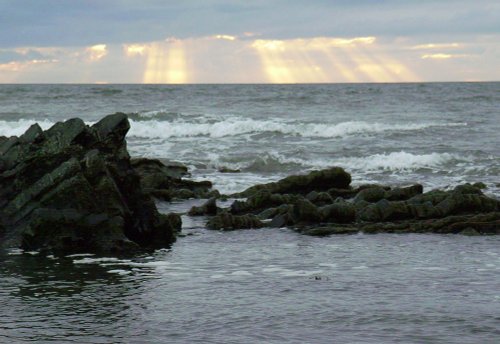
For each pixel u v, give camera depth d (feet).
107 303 46.16
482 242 67.10
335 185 94.27
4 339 39.14
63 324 41.75
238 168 123.34
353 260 59.52
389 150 139.03
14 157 70.08
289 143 150.82
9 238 64.34
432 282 51.72
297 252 62.85
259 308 44.98
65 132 68.80
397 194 84.48
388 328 40.93
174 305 45.70
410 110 227.20
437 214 76.54
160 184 96.73
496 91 313.32
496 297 47.55
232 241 67.97
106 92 287.28
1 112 210.38
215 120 188.03
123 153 69.97
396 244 66.39
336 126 167.84
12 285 50.72
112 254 61.77
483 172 117.60
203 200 93.71
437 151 137.28
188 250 63.77
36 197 65.31
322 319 42.65
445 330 40.57
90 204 64.49
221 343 38.45
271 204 82.94
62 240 63.21
